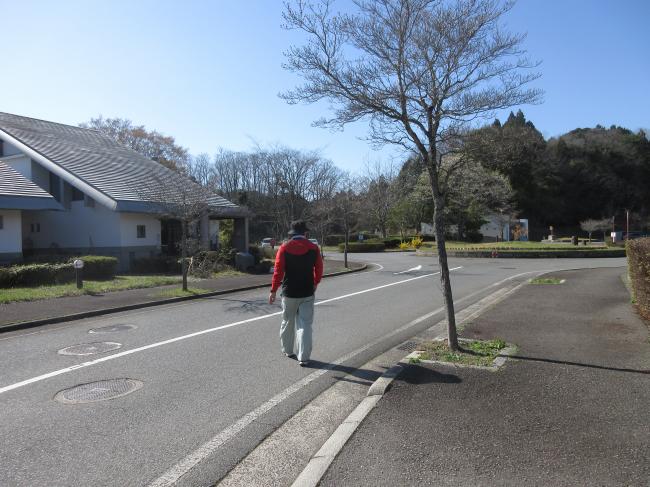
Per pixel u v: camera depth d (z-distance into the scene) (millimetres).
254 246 25531
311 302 6543
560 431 3840
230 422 4496
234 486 3414
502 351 6203
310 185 46844
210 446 4012
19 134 22547
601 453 3477
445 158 6965
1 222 16656
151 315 10258
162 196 15812
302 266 6398
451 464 3414
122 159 25297
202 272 17859
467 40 6152
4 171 18141
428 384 5031
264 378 5801
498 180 44625
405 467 3402
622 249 30453
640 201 70250
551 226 63344
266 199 50906
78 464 3686
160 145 44125
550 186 65438
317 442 4129
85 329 8773
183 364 6391
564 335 7078
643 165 71188
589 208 69625
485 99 6215
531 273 19719
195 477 3520
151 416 4613
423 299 12617
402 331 8531
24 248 21922
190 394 5230
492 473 3273
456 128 6449
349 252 42500
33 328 8914
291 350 6766
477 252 30906
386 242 45000
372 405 4508
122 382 5637
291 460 3803
